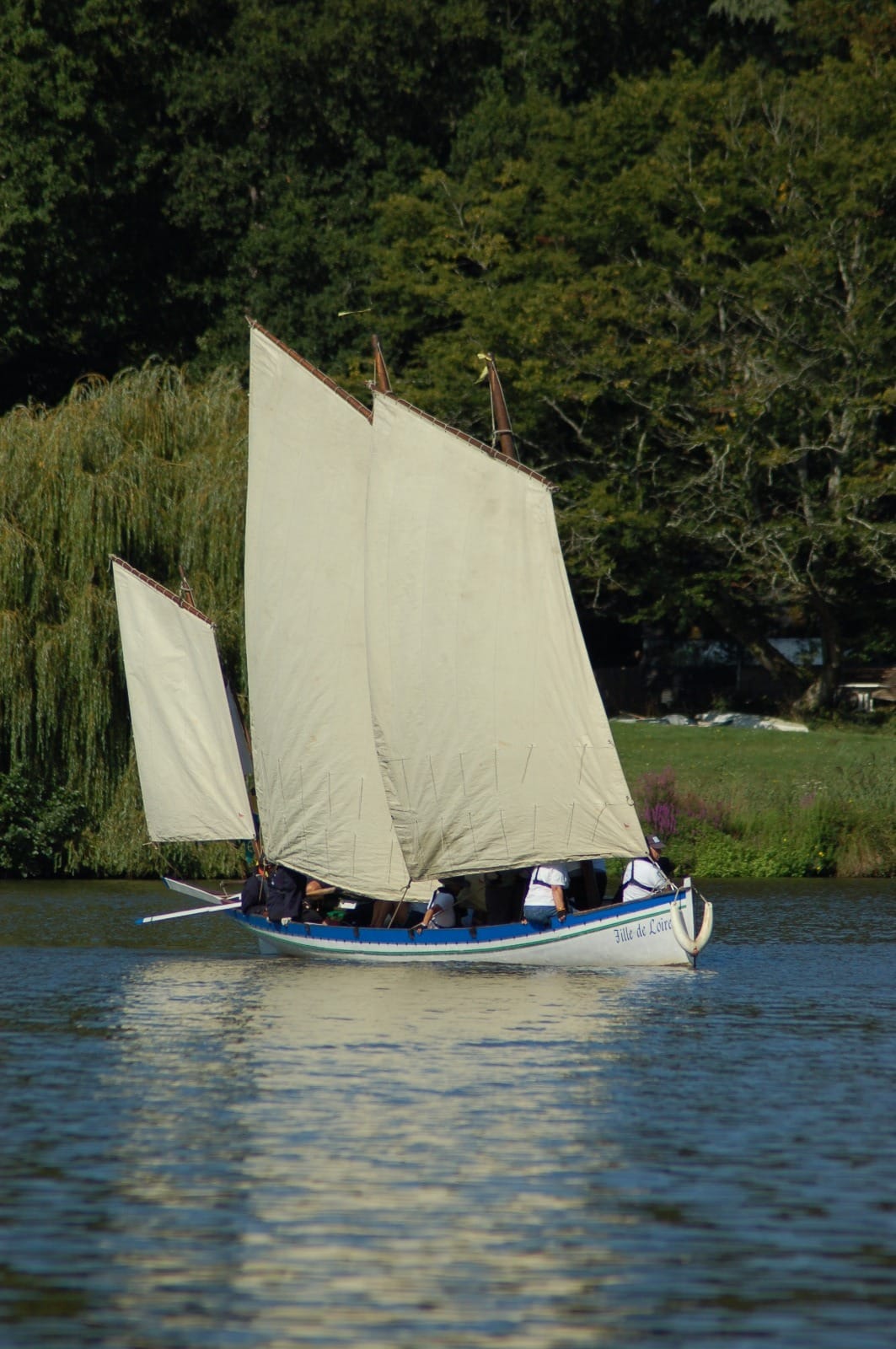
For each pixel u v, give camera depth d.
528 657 113.00
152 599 127.69
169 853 162.12
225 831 127.44
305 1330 43.34
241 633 164.50
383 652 116.25
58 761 164.25
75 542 163.38
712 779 190.38
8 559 161.25
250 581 122.44
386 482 115.56
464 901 120.12
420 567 115.12
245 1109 66.50
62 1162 58.53
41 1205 53.53
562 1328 43.59
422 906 121.56
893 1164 58.78
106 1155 59.34
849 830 176.00
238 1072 73.44
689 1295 45.94
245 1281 46.84
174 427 172.50
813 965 109.69
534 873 110.62
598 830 111.88
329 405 118.81
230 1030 84.44
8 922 131.75
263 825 123.19
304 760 120.50
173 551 166.88
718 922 134.38
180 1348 42.03
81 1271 47.56
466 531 114.12
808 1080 72.44
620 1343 42.66
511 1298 45.66
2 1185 55.78
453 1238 50.53
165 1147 60.62
